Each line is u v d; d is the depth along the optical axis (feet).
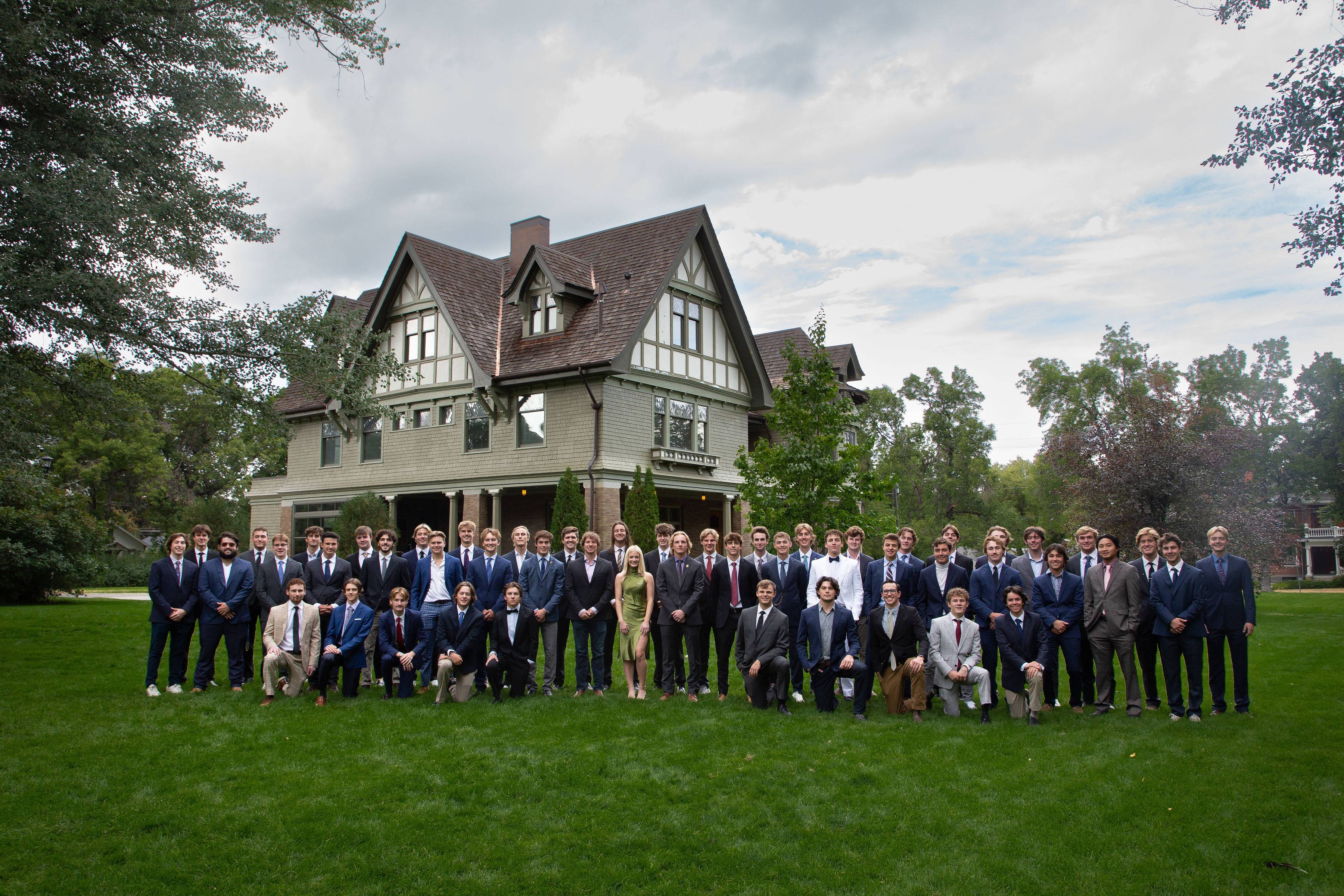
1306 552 178.40
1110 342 149.28
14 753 24.59
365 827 19.43
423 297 88.07
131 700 31.78
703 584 33.30
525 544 34.99
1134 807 20.63
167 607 33.22
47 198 34.81
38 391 47.67
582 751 25.07
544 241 92.63
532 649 33.27
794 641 33.96
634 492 73.20
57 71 39.91
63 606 72.43
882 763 24.04
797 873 17.42
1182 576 29.37
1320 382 114.93
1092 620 30.60
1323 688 34.09
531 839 19.02
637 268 82.74
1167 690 29.91
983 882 17.02
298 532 101.65
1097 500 68.64
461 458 84.99
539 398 79.97
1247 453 69.72
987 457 179.32
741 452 63.21
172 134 41.88
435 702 31.58
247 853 18.19
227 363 43.73
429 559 34.73
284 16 44.19
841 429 61.11
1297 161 33.32
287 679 33.47
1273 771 23.02
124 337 39.70
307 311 45.50
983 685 29.40
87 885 16.66
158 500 180.45
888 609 30.55
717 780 22.56
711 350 87.86
